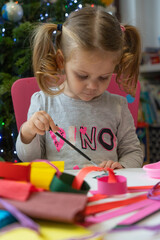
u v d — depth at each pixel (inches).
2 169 21.5
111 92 52.0
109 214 17.8
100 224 16.3
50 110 47.0
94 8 42.3
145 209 18.4
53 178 19.8
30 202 16.7
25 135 41.8
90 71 35.8
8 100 67.8
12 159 61.6
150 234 14.9
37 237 14.1
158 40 120.3
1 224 15.7
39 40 44.0
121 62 46.3
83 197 16.7
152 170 28.8
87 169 22.0
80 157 43.8
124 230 15.3
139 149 47.3
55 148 44.8
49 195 17.3
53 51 44.2
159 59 105.3
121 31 41.1
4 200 17.2
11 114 66.6
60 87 48.3
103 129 46.2
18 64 66.1
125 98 50.8
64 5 69.9
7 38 68.5
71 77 38.4
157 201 20.1
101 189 22.6
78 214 16.2
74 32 38.4
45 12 70.7
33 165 28.5
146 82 108.4
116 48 37.5
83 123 46.1
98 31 37.1
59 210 15.5
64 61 40.9
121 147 47.6
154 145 100.8
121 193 22.6
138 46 47.1
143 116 104.5
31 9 71.2
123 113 49.0
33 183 20.7
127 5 117.9
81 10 41.6
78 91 38.6
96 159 43.8
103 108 47.7
